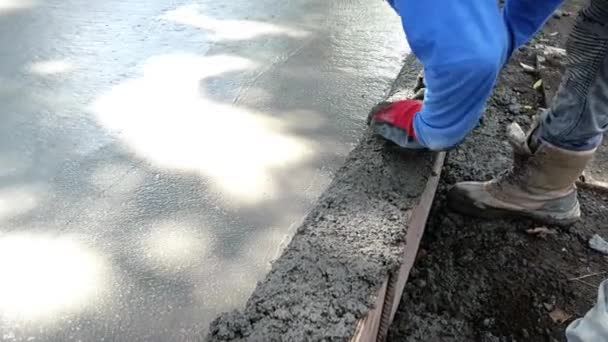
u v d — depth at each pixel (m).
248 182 2.21
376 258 1.47
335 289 1.38
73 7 3.35
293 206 2.13
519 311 1.76
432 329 1.70
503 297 1.80
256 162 2.31
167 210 2.08
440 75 1.16
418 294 1.80
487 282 1.84
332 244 1.51
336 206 1.66
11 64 2.79
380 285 1.41
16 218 2.02
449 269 1.88
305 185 2.22
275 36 3.17
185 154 2.32
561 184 1.89
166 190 2.16
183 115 2.51
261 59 2.96
